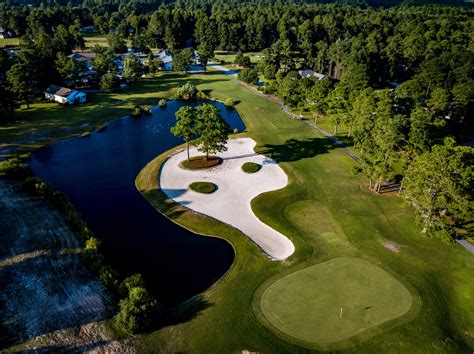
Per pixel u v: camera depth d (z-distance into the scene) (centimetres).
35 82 11275
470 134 9519
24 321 3734
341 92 9306
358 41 15162
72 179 7150
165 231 5609
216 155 8138
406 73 15225
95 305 3981
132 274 4716
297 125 9975
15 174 6500
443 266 4778
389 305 4134
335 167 7550
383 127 6247
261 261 4894
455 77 11069
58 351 3444
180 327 3809
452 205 4875
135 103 11812
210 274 4762
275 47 15612
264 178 7150
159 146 8819
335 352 3578
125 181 7106
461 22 17912
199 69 17062
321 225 5703
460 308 4147
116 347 3525
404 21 19212
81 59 15700
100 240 5172
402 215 5900
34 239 4956
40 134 9056
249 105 11825
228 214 6012
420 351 3609
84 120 10094
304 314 4000
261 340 3688
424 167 5009
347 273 4631
